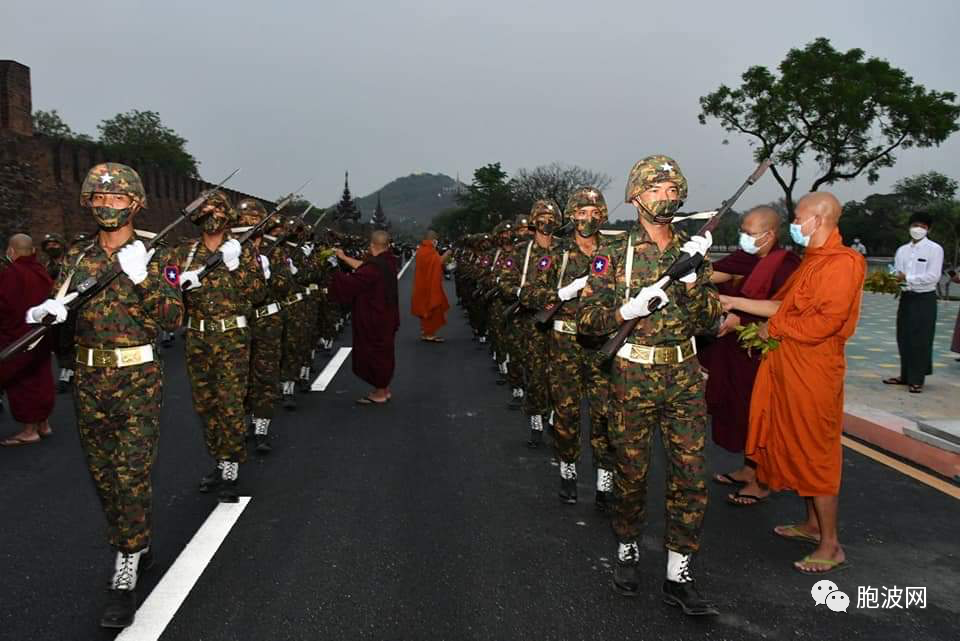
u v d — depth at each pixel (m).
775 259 4.76
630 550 3.60
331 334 11.85
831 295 3.71
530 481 5.34
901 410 6.78
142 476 3.36
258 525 4.43
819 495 3.86
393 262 7.96
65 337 3.42
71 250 3.61
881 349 10.76
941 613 3.43
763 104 30.64
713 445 6.26
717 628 3.29
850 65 30.05
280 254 6.26
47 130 62.94
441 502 4.87
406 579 3.74
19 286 6.47
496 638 3.19
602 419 4.64
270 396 6.01
